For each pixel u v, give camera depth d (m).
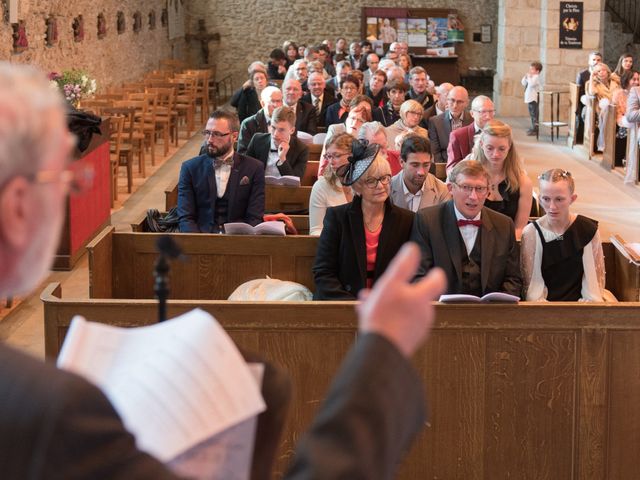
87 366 1.13
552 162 13.11
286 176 6.28
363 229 4.26
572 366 3.69
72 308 3.63
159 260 1.27
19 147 0.87
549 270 4.23
